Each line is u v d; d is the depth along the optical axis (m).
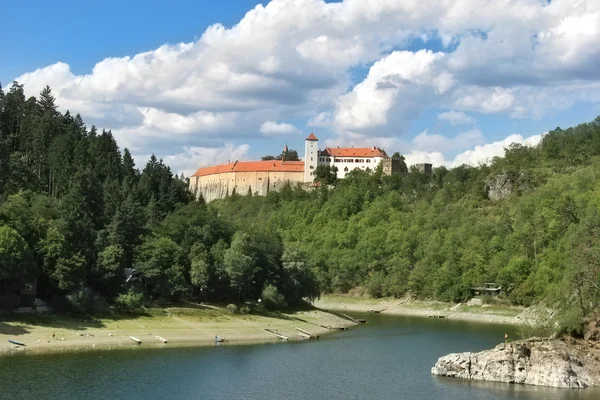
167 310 172.38
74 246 166.50
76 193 187.25
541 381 110.44
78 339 139.62
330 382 114.00
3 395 96.81
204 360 130.38
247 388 108.50
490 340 170.00
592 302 128.50
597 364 113.75
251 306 195.75
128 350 135.88
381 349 152.38
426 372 123.25
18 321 141.88
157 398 100.06
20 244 145.38
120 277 169.25
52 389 101.56
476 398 101.31
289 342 160.88
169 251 185.75
